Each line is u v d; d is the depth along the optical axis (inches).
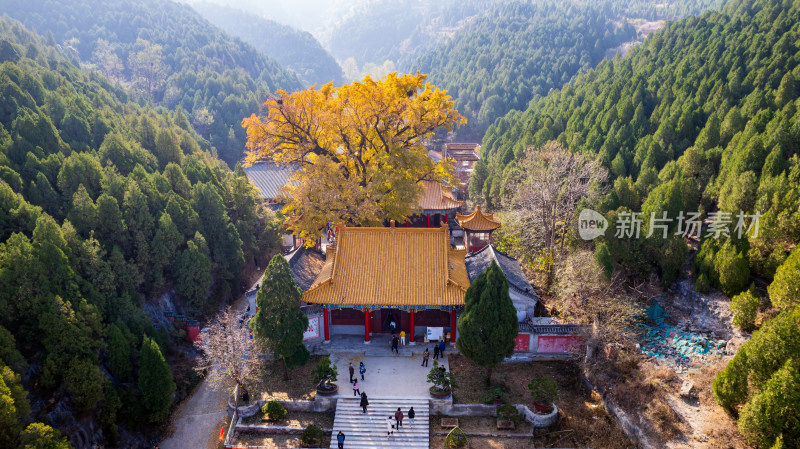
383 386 1711.4
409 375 1768.0
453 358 1862.7
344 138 2522.1
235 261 2471.7
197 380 1909.4
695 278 2015.3
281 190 2532.0
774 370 1300.4
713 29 4072.3
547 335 1806.1
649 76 3959.2
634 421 1482.5
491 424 1593.3
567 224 2251.5
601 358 1716.3
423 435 1550.2
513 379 1750.7
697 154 2410.2
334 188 2332.7
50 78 3385.8
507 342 1610.5
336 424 1588.3
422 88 2586.1
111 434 1544.0
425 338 1927.9
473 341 1610.5
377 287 1856.5
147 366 1605.6
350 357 1872.5
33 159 2132.1
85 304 1641.2
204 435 1640.0
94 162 2229.3
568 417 1588.3
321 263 2303.2
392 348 1884.8
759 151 2140.7
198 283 2206.0
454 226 3211.1
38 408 1435.8
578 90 4515.3
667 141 2837.1
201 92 6555.1
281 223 2898.6
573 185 2249.0
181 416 1726.1
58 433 1316.4
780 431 1199.6
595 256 1945.1
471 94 7490.2
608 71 4635.8
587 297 1786.4
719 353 1691.7
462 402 1651.1
